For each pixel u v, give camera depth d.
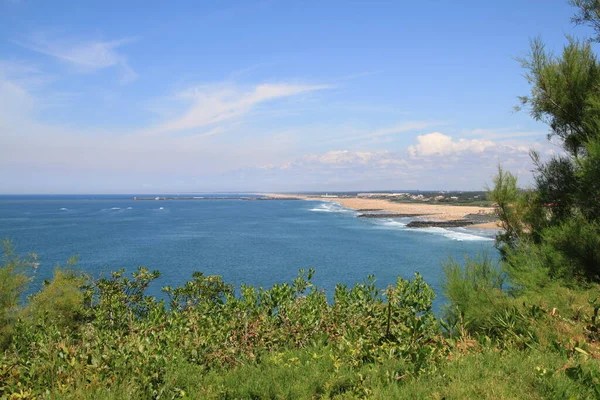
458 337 6.12
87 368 5.05
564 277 7.29
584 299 6.42
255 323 6.70
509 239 9.13
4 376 5.09
